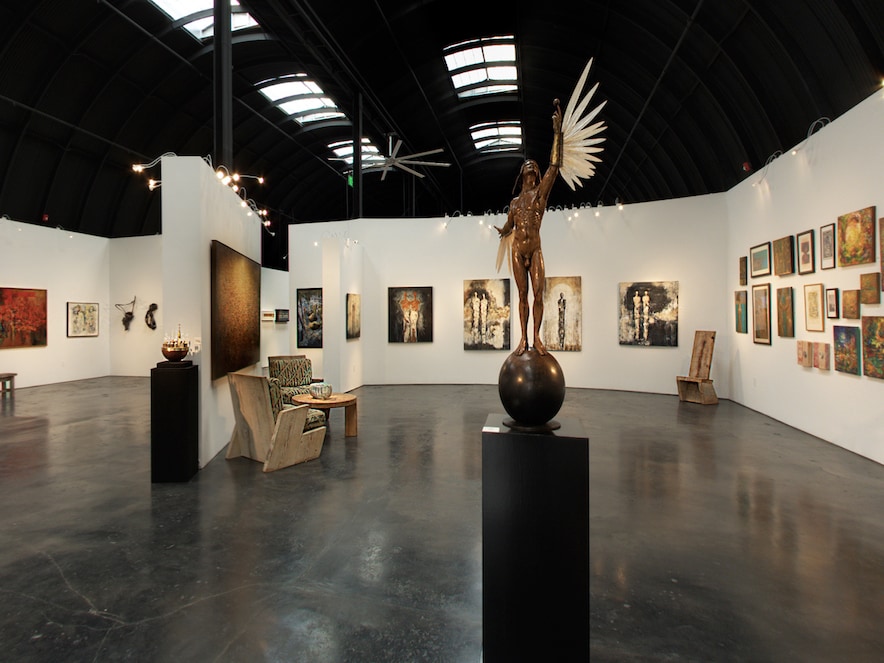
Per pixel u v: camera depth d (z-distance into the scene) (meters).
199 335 4.98
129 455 5.51
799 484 4.41
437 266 11.31
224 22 6.39
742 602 2.53
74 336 12.83
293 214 21.08
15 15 9.18
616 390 10.12
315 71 12.27
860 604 2.51
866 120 5.15
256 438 5.25
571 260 10.52
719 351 9.12
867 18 5.33
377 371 11.38
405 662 2.07
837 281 5.67
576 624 1.91
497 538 1.95
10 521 3.63
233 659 2.09
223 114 6.35
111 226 14.59
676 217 9.52
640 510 3.81
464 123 16.05
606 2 8.52
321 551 3.12
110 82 11.38
